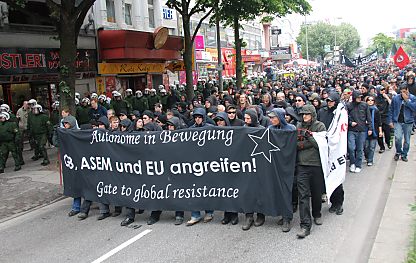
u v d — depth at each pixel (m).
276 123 6.65
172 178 7.14
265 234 6.53
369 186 8.68
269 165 6.55
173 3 18.75
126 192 7.46
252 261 5.61
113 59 20.50
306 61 57.88
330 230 6.51
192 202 7.03
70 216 8.23
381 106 11.84
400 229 6.19
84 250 6.44
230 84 23.45
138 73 23.69
